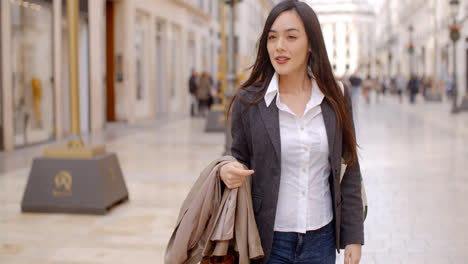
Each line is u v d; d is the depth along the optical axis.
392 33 72.06
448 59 37.03
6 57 10.05
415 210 5.63
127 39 17.36
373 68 66.12
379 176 7.58
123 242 4.53
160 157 9.56
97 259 4.10
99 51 14.79
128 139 12.54
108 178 5.62
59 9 12.20
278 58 1.91
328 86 1.97
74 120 5.61
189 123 17.56
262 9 51.59
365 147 10.73
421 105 27.48
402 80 31.08
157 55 21.97
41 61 11.56
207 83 20.69
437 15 41.19
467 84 31.58
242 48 38.69
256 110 1.92
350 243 2.02
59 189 5.47
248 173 1.80
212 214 1.88
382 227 5.01
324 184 2.00
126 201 6.05
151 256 4.18
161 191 6.61
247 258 1.85
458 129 14.13
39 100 11.48
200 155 9.80
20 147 10.70
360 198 2.07
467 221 5.18
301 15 1.91
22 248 4.35
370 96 44.66
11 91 10.23
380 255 4.23
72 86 5.55
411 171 7.96
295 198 1.94
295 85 2.00
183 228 1.88
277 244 1.94
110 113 17.55
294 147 1.91
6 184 7.04
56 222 5.14
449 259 4.12
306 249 1.95
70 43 5.49
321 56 1.94
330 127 1.94
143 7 18.98
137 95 19.05
